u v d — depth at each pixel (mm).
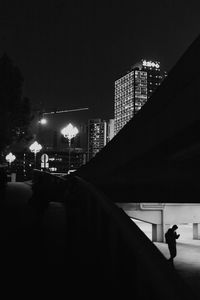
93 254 8031
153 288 3682
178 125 15133
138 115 19391
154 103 17375
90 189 9430
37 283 6148
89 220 9945
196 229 46844
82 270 6887
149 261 3881
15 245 8914
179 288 3295
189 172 22594
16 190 26469
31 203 12062
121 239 5520
